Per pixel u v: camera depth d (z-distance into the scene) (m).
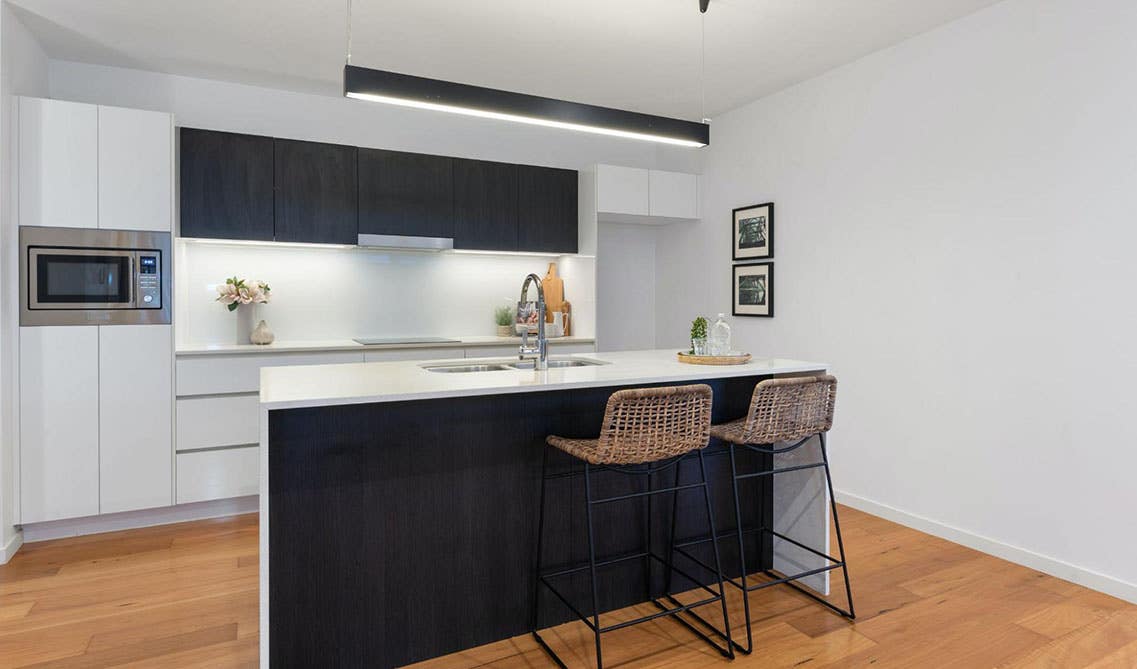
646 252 5.64
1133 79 2.61
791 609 2.59
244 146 3.87
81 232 3.28
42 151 3.20
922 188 3.44
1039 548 2.95
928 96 3.40
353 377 2.40
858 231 3.81
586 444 2.22
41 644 2.28
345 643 2.12
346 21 3.25
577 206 4.94
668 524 2.72
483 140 4.88
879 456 3.71
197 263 4.12
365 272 4.61
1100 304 2.72
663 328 5.57
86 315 3.32
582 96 4.46
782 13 3.18
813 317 4.12
